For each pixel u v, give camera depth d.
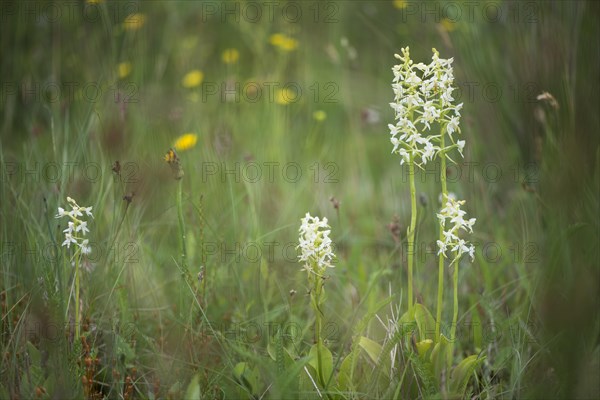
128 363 2.43
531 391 2.13
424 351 2.04
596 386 2.10
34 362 2.17
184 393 2.19
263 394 2.14
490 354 2.50
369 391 2.13
